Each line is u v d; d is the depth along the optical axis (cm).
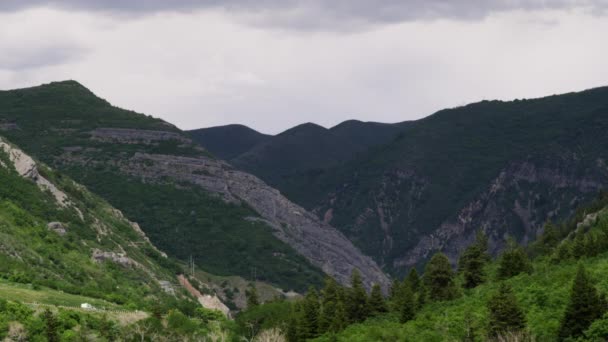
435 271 19125
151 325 18200
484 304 16662
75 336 16562
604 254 17862
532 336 13488
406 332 16162
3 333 15875
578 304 13712
